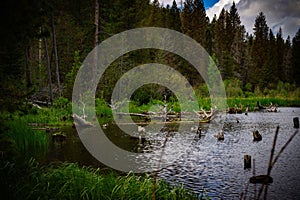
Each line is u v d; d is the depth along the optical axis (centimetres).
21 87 795
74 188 667
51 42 4028
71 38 3947
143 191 706
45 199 604
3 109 703
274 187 871
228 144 1593
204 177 978
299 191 837
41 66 3422
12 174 684
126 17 3872
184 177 978
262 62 7244
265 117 3042
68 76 3206
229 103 4253
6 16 372
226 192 832
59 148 1398
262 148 1473
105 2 3734
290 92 5806
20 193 601
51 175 723
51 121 2253
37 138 1352
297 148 1451
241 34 7744
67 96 3080
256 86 6662
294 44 7406
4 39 417
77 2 3828
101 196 654
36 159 1138
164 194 717
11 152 854
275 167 1091
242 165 1132
